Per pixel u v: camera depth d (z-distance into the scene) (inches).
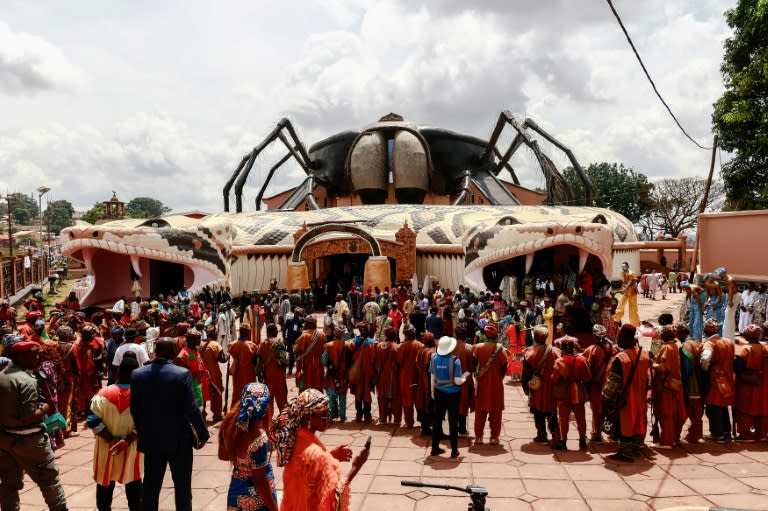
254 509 170.1
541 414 333.1
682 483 267.7
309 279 1175.0
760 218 655.1
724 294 553.6
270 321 762.8
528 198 2391.7
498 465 297.3
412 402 369.7
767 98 908.0
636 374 297.9
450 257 1142.3
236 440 169.5
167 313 570.9
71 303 725.3
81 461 315.6
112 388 221.5
